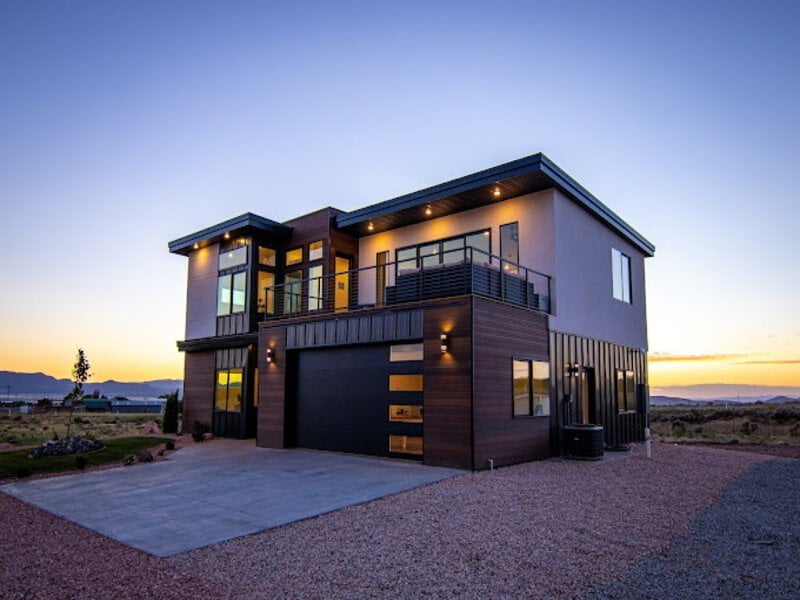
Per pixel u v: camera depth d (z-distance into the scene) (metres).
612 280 15.25
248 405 16.19
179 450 13.16
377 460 10.78
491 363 9.97
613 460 11.13
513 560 4.70
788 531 5.82
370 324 11.43
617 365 15.09
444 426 9.77
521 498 7.22
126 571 4.49
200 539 5.43
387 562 4.66
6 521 6.33
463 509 6.59
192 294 19.17
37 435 17.97
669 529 5.82
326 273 15.60
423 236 14.59
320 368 12.77
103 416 34.72
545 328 11.71
